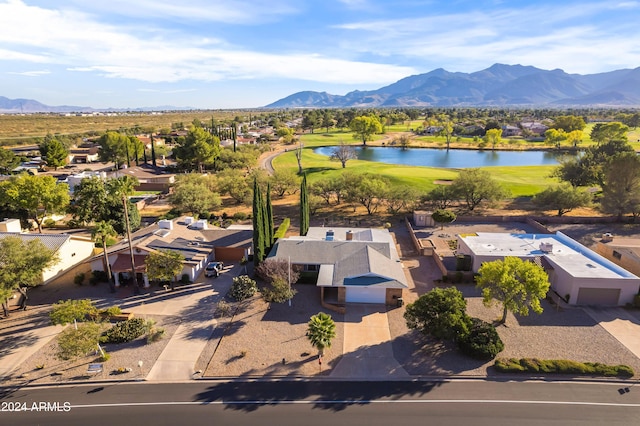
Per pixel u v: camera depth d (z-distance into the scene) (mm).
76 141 178125
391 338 33375
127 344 32719
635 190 61594
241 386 27656
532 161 140250
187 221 55344
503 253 44812
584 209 74062
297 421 24359
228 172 93375
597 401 25953
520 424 24000
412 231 60031
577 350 31469
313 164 126750
